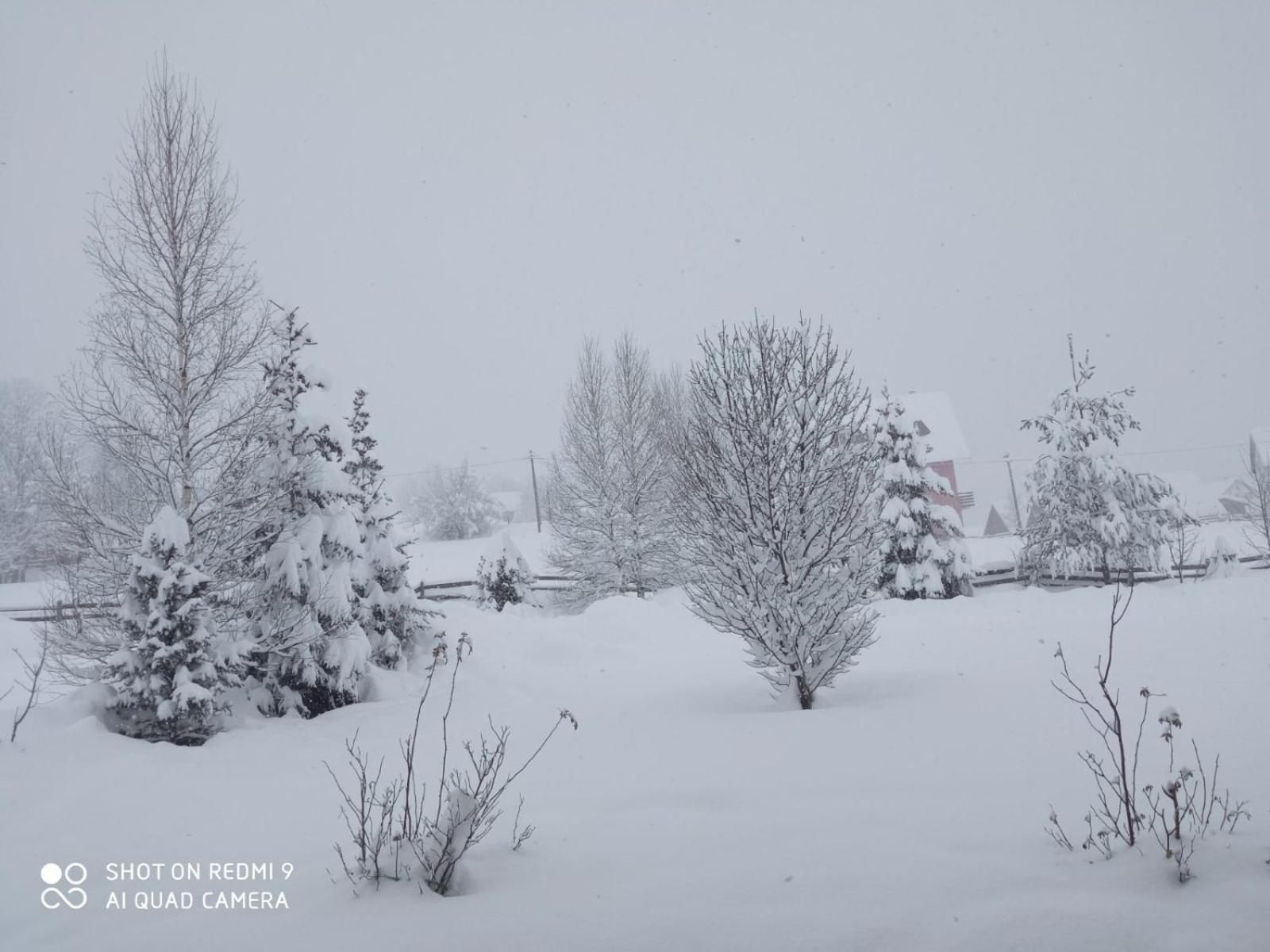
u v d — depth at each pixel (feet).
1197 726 23.70
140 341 40.47
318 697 42.27
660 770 23.66
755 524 33.47
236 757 30.63
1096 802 17.37
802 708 32.71
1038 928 11.69
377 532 50.29
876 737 25.66
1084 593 76.64
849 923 12.35
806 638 32.55
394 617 49.88
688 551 37.40
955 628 57.16
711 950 11.86
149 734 33.65
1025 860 14.25
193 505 40.60
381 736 34.12
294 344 44.34
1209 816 15.17
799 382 34.65
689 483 35.94
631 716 33.86
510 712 37.60
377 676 43.88
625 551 91.86
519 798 21.47
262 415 41.93
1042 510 91.86
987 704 29.25
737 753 25.13
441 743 31.42
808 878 14.15
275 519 42.39
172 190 41.27
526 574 83.87
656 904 13.46
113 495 41.57
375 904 14.05
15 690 45.19
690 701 36.96
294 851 18.31
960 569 86.17
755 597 33.22
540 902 13.83
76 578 39.40
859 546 33.99
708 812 18.97
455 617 59.93
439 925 13.07
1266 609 53.01
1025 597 76.64
